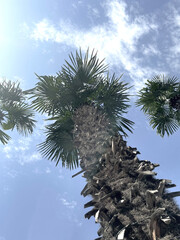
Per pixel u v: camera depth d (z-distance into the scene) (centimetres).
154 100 1040
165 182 454
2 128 1119
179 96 961
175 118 1017
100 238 458
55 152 877
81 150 605
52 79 850
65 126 842
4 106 1101
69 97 816
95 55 881
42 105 902
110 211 446
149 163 507
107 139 578
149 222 385
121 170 497
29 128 1132
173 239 365
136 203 422
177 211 411
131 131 882
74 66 866
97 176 511
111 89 836
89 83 841
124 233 390
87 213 479
